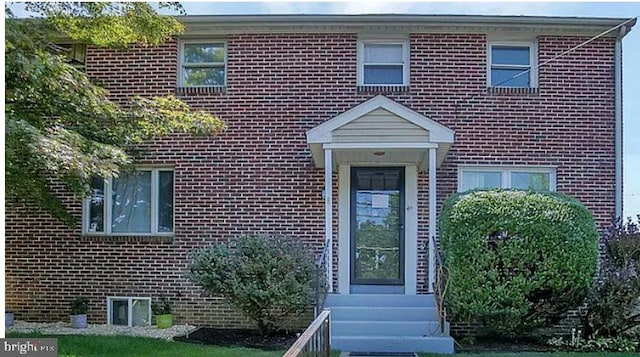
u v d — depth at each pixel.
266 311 9.70
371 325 9.42
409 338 8.98
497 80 11.57
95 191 11.64
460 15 11.20
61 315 11.42
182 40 11.66
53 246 11.49
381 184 11.51
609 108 11.43
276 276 9.52
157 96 11.34
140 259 11.37
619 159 11.35
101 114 9.30
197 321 11.21
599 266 9.88
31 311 11.47
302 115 11.37
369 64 11.55
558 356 8.37
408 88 11.34
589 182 11.32
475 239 9.01
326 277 10.15
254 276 9.59
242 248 9.74
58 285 11.45
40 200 10.62
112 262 11.41
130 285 11.35
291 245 10.06
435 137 9.85
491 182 11.38
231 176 11.37
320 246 11.22
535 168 11.32
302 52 11.44
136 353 8.20
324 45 11.43
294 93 11.40
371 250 11.42
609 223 11.24
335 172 11.48
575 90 11.41
